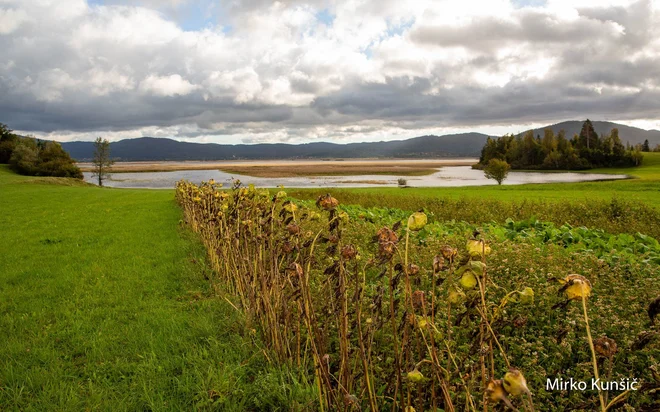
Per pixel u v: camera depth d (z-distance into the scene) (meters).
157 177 117.38
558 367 2.95
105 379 3.57
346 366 2.60
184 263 7.74
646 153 146.25
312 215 3.38
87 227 13.59
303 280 2.79
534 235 8.30
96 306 5.59
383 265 1.88
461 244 6.32
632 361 2.92
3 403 3.24
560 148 132.88
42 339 4.44
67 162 81.00
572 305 3.77
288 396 3.07
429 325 1.84
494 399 1.19
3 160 85.81
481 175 116.25
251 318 4.26
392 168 180.62
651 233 11.64
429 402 2.54
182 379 3.48
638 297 3.99
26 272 7.55
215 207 6.85
